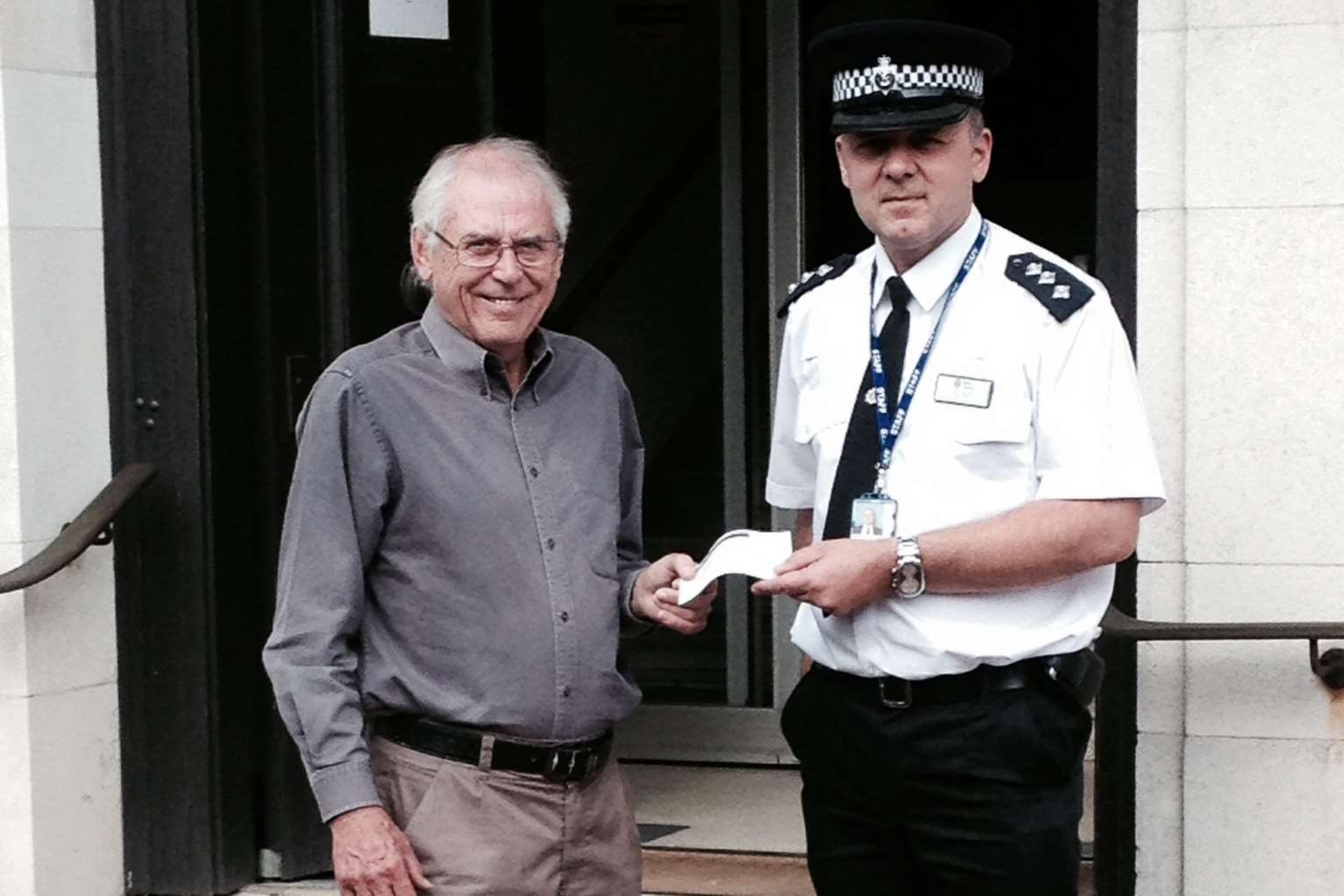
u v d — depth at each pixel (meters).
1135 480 2.66
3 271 3.92
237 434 4.23
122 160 4.14
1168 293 3.53
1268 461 3.48
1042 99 6.38
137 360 4.16
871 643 2.74
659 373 6.03
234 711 4.25
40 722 4.00
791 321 2.98
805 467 3.02
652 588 2.83
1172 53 3.50
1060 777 2.76
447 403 2.74
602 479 2.83
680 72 5.88
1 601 3.96
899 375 2.78
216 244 4.16
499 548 2.71
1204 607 3.52
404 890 2.66
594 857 2.82
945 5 6.34
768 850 4.41
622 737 5.27
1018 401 2.70
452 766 2.71
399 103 4.35
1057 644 2.73
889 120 2.66
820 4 6.13
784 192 5.10
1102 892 3.71
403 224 4.37
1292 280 3.45
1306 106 3.41
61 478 4.03
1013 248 2.79
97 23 4.12
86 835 4.11
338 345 4.26
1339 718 3.50
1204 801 3.57
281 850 4.30
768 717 5.14
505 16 5.11
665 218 5.96
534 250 2.69
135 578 4.19
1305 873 3.54
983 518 2.70
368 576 2.76
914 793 2.76
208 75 4.13
